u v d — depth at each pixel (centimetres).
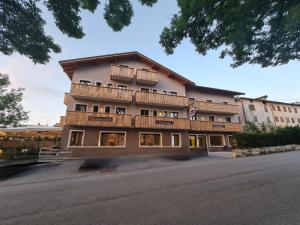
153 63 2019
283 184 486
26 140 1506
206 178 615
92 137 1597
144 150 1755
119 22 409
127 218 327
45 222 331
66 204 425
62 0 364
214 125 2084
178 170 813
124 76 1789
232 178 595
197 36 418
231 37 389
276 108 3409
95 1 369
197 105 2095
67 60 1648
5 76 1536
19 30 381
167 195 448
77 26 407
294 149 1777
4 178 811
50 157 1404
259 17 363
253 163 909
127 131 1747
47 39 411
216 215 318
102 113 1617
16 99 1573
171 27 424
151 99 1845
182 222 299
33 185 670
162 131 1880
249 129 2208
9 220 348
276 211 321
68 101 1609
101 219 330
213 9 358
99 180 688
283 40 411
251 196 407
